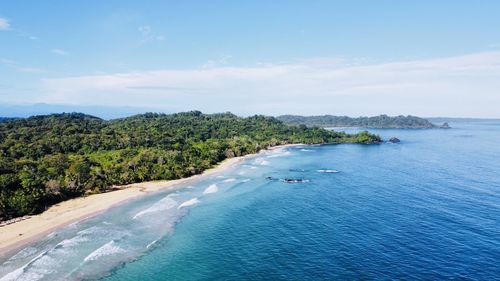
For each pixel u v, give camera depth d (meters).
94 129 174.00
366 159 159.00
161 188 97.88
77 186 87.75
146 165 113.62
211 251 54.84
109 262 50.62
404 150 198.25
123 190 94.94
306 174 120.38
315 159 160.00
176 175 112.06
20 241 57.78
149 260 51.56
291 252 54.00
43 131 158.50
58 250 54.22
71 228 64.12
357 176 115.62
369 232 61.66
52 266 48.88
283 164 144.50
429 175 116.25
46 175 89.00
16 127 174.88
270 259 51.72
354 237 59.47
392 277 45.78
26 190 75.88
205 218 70.94
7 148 122.19
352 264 49.56
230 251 54.78
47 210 75.38
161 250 55.12
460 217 69.19
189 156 136.00
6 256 52.16
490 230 61.66
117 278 46.31
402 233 60.84
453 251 53.19
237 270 48.53
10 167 88.44
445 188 96.00
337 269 48.16
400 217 69.69
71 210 75.12
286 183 104.81
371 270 47.75
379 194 89.69
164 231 63.31
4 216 68.19
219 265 50.09
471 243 56.03
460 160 153.25
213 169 131.25
